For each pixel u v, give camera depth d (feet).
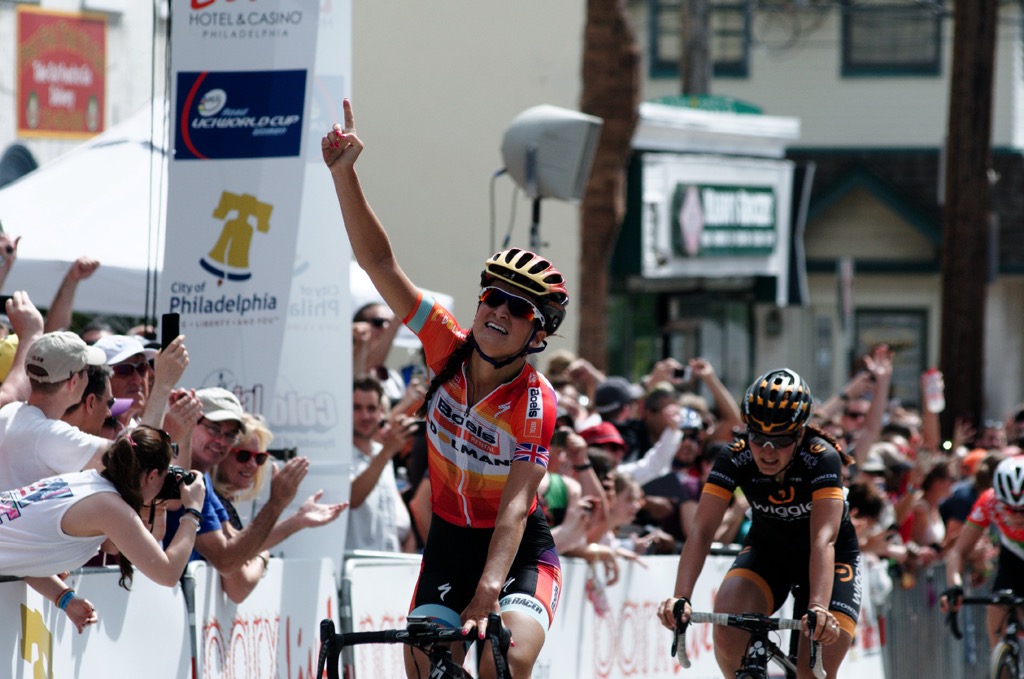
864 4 271.49
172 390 52.03
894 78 270.26
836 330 263.70
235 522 57.93
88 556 45.55
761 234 211.00
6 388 54.03
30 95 136.05
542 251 153.38
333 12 62.18
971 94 159.53
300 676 59.06
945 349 161.38
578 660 73.00
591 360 151.74
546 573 44.55
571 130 102.12
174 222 61.57
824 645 58.75
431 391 44.45
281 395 61.16
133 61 147.33
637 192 184.96
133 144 96.22
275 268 60.95
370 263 43.88
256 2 61.11
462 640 39.27
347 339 62.49
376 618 62.54
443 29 154.10
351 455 67.31
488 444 43.78
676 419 88.99
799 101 272.31
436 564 45.14
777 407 55.52
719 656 58.49
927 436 123.95
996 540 108.58
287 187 61.05
